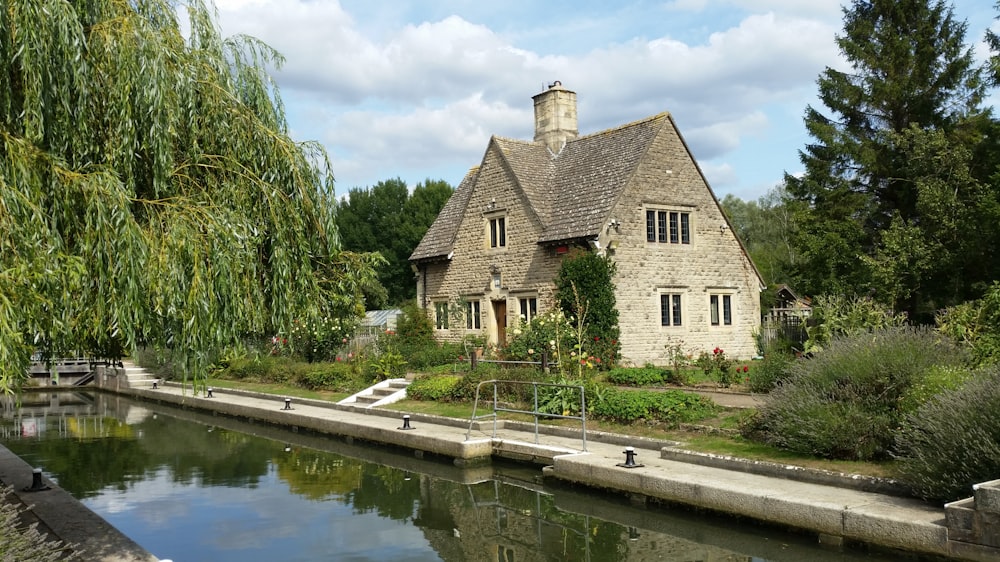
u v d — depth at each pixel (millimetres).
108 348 8414
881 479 9367
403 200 69438
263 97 10188
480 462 14477
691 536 9914
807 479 10117
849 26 34156
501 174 28641
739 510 9562
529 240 27203
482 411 17516
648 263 26109
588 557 9219
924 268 25875
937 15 32406
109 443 18750
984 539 7285
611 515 11102
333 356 28375
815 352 14039
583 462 11867
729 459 11133
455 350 26953
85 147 7797
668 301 26766
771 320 29828
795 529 8969
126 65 7695
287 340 9258
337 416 19344
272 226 8977
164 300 7266
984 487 7332
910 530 7887
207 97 9078
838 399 11375
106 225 6922
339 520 11281
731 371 19109
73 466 15656
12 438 19719
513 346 21797
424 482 13547
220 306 7824
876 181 33125
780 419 11430
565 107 30734
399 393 20797
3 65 6996
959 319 15078
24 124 7070
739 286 28953
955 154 26797
